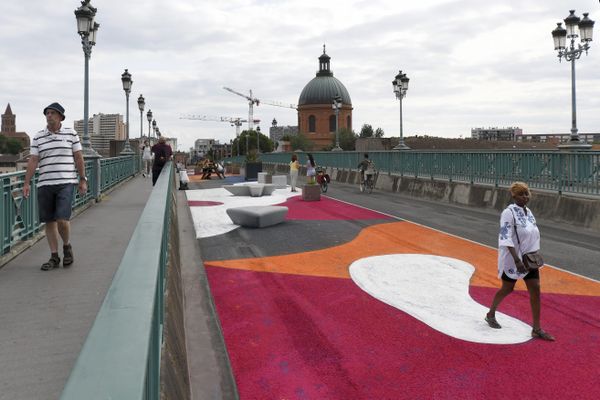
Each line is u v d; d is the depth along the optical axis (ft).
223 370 17.52
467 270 31.86
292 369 17.62
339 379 16.81
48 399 10.62
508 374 17.12
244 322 22.39
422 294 26.68
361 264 33.55
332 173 123.24
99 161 52.29
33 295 18.08
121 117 466.70
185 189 96.89
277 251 38.24
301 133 510.17
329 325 21.99
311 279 29.81
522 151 57.06
